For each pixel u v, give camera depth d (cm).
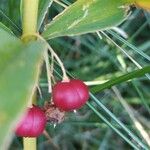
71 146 14
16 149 13
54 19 8
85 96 7
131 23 15
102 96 14
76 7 8
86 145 14
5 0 14
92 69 14
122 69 13
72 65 14
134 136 10
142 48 14
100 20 8
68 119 12
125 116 13
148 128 13
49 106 8
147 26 15
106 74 13
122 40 11
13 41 5
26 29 7
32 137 8
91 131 14
